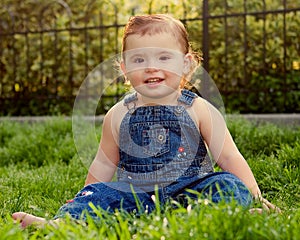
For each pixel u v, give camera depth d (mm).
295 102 7746
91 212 2959
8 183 4438
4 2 9703
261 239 2289
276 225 2457
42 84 8945
